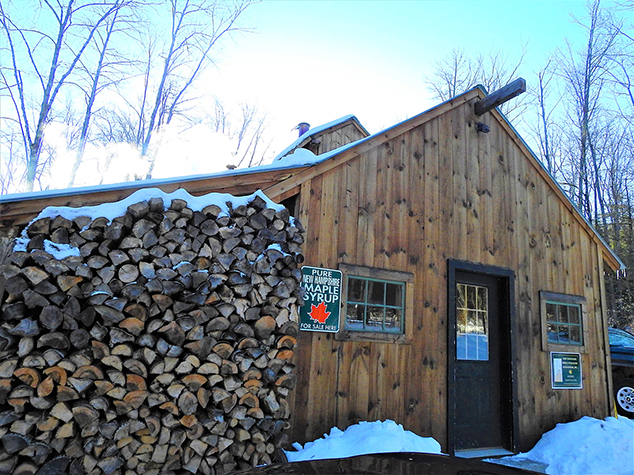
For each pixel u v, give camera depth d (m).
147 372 3.21
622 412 8.12
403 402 4.88
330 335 4.55
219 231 3.75
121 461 3.04
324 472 1.86
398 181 5.46
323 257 4.65
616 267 7.64
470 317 5.85
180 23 17.62
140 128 18.28
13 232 3.18
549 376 6.25
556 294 6.62
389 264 5.13
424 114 5.88
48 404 2.87
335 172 4.94
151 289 3.29
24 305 2.95
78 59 14.79
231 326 3.63
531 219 6.71
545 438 5.81
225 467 3.40
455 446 5.27
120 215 3.37
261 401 3.71
